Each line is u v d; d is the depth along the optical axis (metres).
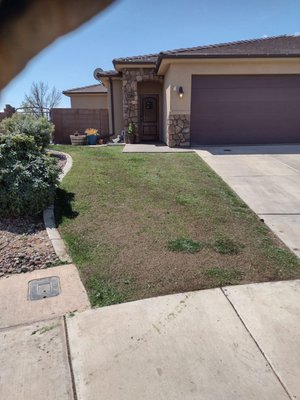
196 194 5.95
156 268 3.51
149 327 2.65
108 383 2.14
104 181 6.59
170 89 11.07
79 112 14.77
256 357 2.33
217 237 4.25
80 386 2.12
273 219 4.89
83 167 7.80
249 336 2.53
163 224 4.64
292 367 2.24
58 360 2.33
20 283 3.34
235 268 3.51
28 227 4.66
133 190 6.08
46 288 3.24
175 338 2.53
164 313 2.82
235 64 10.84
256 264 3.59
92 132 13.78
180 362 2.30
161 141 14.04
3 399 2.03
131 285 3.23
